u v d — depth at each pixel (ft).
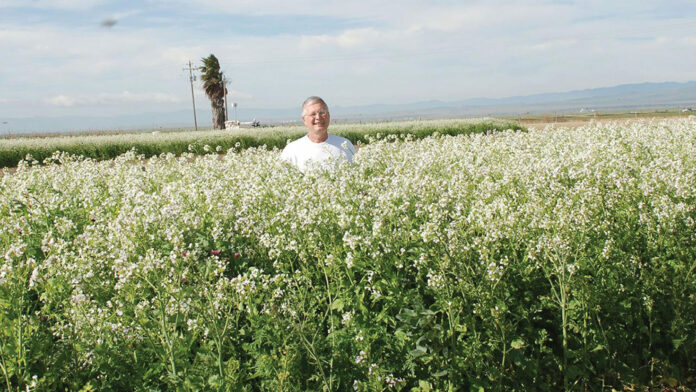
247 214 21.40
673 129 45.70
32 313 14.98
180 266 14.82
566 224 15.72
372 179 23.82
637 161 28.55
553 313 16.15
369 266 17.06
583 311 15.57
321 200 20.56
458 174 25.29
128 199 24.17
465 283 14.46
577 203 19.03
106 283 15.72
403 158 31.89
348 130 125.08
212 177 30.53
